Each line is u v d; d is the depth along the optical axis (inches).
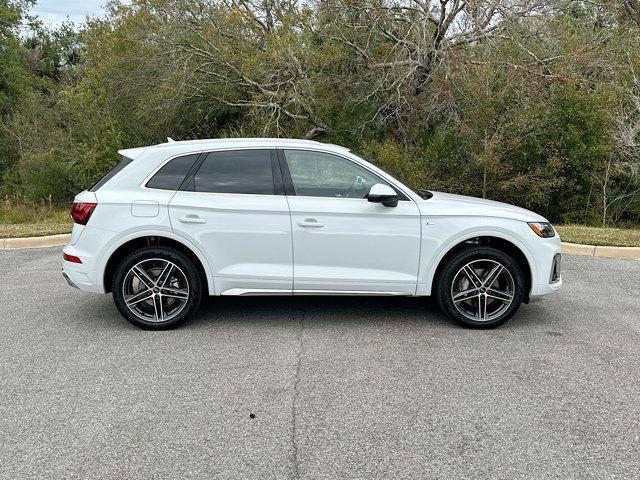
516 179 593.3
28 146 928.9
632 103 608.7
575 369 171.6
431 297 248.2
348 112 743.1
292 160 203.9
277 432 134.6
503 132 590.6
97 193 202.2
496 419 140.9
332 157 203.3
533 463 122.3
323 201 199.9
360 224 199.0
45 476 117.4
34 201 823.1
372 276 201.5
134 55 759.1
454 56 650.2
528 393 155.2
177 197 199.9
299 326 209.9
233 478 116.9
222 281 201.3
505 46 632.4
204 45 747.4
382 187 193.6
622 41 685.3
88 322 216.2
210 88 765.3
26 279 286.7
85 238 200.8
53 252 361.7
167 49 750.5
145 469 120.0
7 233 400.5
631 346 191.6
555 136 586.9
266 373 167.8
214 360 177.6
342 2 682.2
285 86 711.7
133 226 198.4
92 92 846.5
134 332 204.2
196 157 204.2
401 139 718.5
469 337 198.8
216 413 143.7
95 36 810.2
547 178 597.9
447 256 207.0
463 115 642.8
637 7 737.0
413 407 146.9
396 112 703.1
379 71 706.2
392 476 117.6
